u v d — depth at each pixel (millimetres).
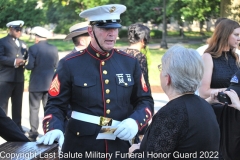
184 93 2432
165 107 2377
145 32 4516
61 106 3002
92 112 2977
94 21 2977
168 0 25312
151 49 24297
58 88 3004
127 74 3090
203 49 4383
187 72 2381
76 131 2998
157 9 27797
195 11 23188
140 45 4535
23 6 18656
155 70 15312
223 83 3932
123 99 3039
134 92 3154
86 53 3074
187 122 2309
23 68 7055
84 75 3004
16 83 6980
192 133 2307
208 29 36719
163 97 10453
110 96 2998
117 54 3146
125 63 3127
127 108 3082
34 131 6906
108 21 2959
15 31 6883
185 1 23266
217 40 3979
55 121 2895
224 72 3930
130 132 2893
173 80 2410
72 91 3012
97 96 2982
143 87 3162
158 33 30688
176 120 2305
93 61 3047
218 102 3746
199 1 22859
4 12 18312
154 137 2314
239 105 3449
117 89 3025
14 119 7059
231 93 3477
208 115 2387
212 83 3955
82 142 2988
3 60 6727
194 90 2438
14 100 7047
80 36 4613
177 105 2357
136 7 27703
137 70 3164
